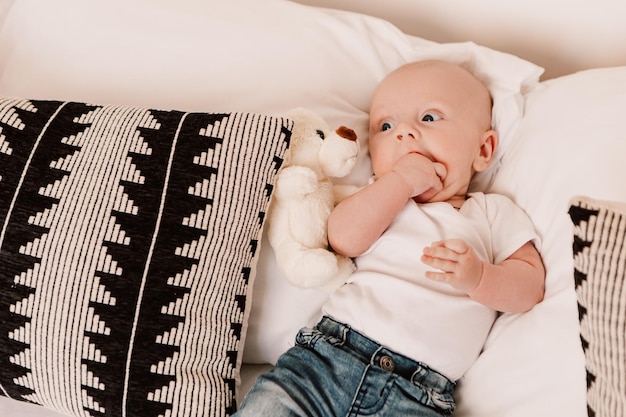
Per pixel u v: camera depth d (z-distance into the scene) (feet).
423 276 2.74
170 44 3.12
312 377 2.56
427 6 3.59
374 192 2.76
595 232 1.77
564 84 3.06
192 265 2.43
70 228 2.37
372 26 3.34
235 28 3.18
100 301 2.36
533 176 2.93
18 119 2.52
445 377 2.64
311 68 3.19
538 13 3.45
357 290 2.80
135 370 2.38
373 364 2.60
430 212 2.90
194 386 2.44
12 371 2.47
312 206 2.73
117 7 3.16
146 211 2.40
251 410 2.38
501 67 3.20
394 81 3.11
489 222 2.93
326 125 2.87
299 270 2.64
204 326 2.48
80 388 2.44
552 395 2.29
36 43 3.16
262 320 2.89
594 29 3.42
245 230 2.54
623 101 2.70
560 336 2.38
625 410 1.85
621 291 1.78
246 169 2.50
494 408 2.47
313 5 3.73
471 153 3.04
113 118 2.56
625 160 2.50
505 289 2.59
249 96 3.11
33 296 2.37
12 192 2.40
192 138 2.48
